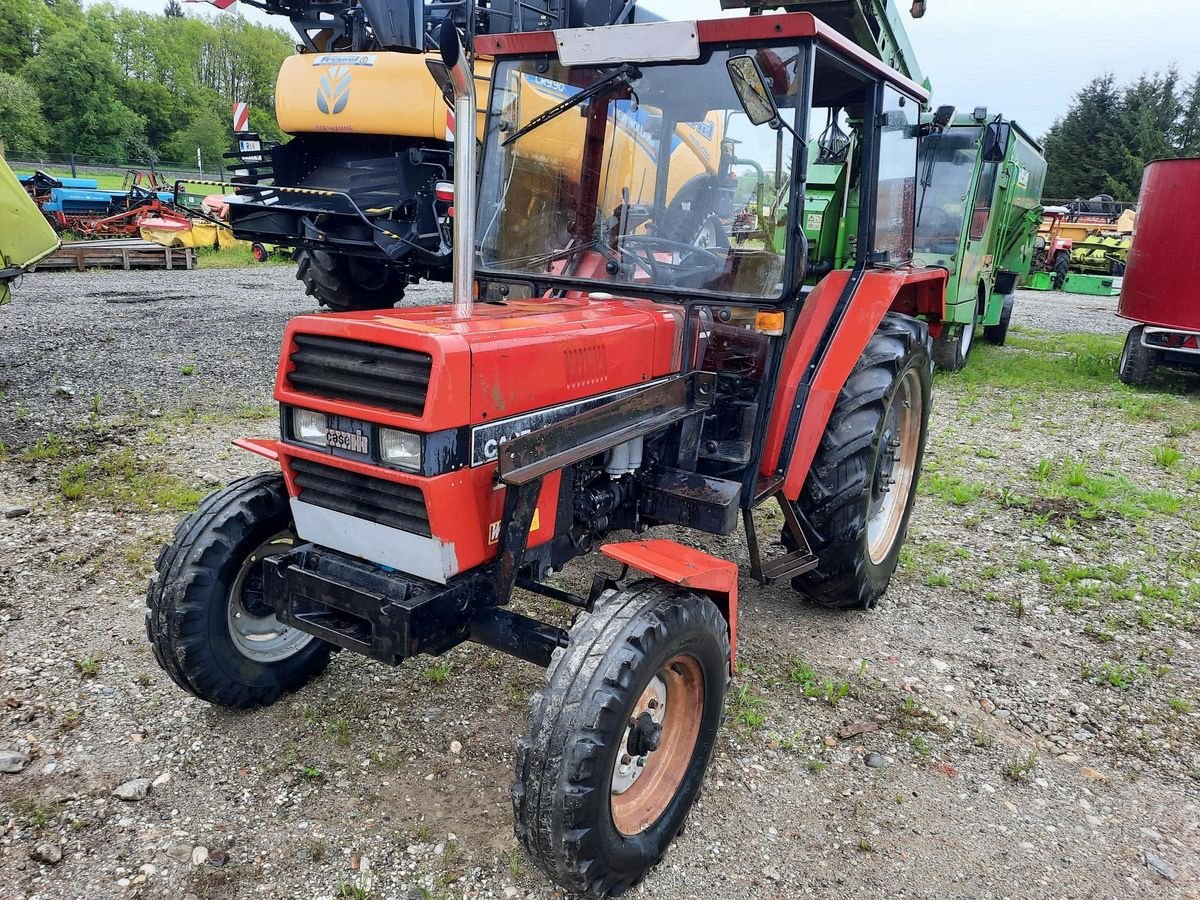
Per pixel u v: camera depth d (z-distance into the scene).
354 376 2.50
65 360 8.16
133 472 5.34
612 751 2.23
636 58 3.10
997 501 5.73
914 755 3.16
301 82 7.62
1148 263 9.00
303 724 3.14
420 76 7.12
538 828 2.21
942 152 8.95
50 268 14.84
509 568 2.52
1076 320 15.45
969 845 2.73
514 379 2.52
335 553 2.80
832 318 3.63
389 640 2.44
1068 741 3.29
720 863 2.61
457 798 2.81
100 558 4.29
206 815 2.68
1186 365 9.75
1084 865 2.67
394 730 3.13
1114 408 8.35
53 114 55.69
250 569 3.09
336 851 2.56
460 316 2.70
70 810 2.67
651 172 3.23
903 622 4.14
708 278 3.22
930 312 4.93
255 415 6.68
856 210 4.05
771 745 3.17
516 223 3.47
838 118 4.05
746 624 4.05
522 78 3.38
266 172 9.55
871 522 4.32
